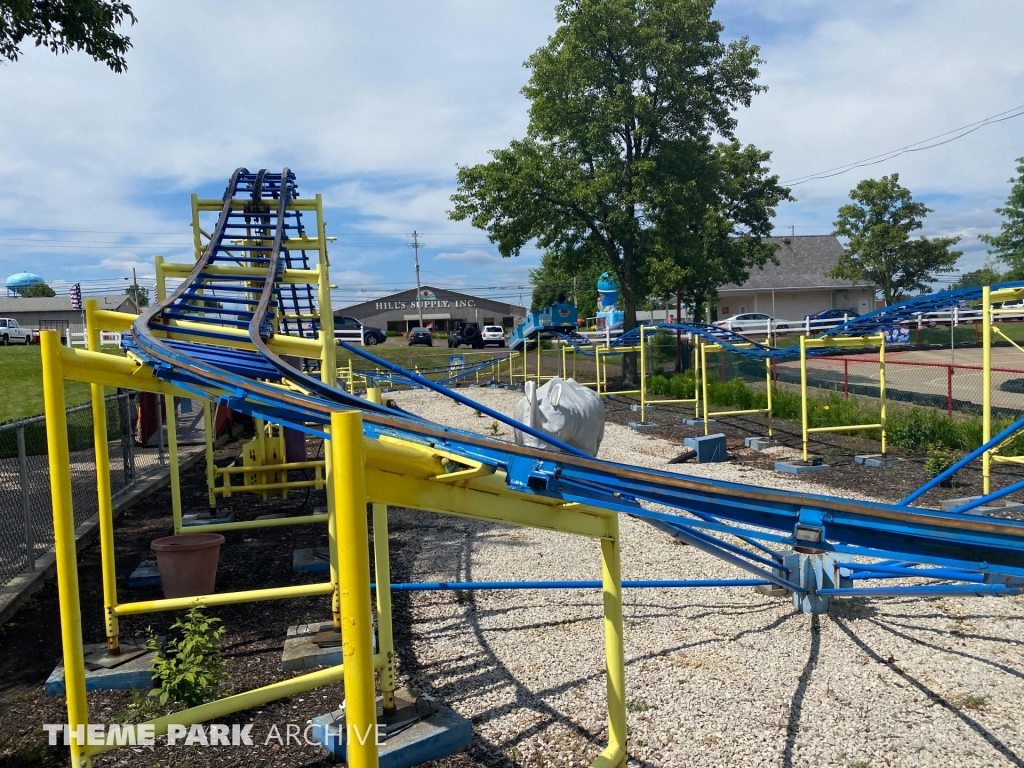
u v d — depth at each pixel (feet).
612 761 10.93
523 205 88.22
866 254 130.62
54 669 15.79
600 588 21.17
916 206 130.82
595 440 26.45
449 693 15.25
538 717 14.15
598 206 89.30
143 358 11.62
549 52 88.17
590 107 86.99
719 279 101.35
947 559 7.92
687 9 84.94
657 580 21.20
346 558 6.91
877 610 19.38
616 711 11.18
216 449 49.85
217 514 30.68
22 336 136.67
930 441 42.14
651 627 18.49
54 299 209.67
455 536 27.76
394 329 263.08
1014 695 14.64
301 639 17.12
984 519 7.60
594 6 82.69
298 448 35.32
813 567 19.12
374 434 9.38
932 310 35.76
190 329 16.72
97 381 11.79
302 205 29.45
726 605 19.95
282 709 14.55
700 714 14.17
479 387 101.50
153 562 22.98
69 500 11.41
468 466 9.01
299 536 27.84
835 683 15.31
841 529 8.24
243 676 16.01
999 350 96.89
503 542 26.58
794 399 59.62
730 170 104.73
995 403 58.08
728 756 12.80
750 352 48.26
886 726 13.62
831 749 12.92
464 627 18.75
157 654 14.30
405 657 17.06
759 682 15.44
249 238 28.99
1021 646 16.92
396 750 12.35
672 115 88.33
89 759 11.50
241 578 22.66
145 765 12.75
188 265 24.00
